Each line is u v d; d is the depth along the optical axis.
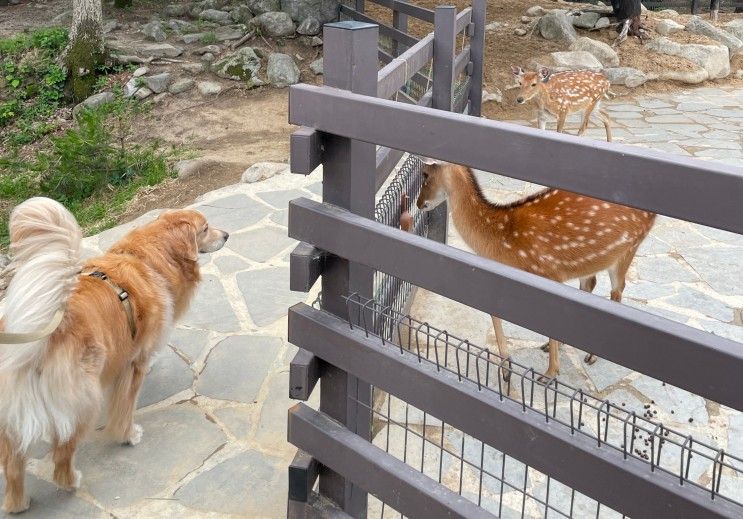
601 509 3.18
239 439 3.72
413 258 2.01
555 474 1.83
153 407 3.97
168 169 8.89
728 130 9.59
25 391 2.82
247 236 6.21
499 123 1.78
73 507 3.24
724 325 4.79
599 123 10.12
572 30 13.27
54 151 9.75
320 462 2.50
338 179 2.27
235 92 12.02
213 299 5.17
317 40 13.04
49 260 2.69
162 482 3.41
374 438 3.62
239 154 9.48
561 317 1.72
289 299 5.19
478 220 4.10
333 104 2.11
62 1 17.39
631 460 1.72
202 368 4.35
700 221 1.49
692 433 3.73
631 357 1.62
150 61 12.41
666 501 1.64
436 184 4.14
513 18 14.37
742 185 1.43
